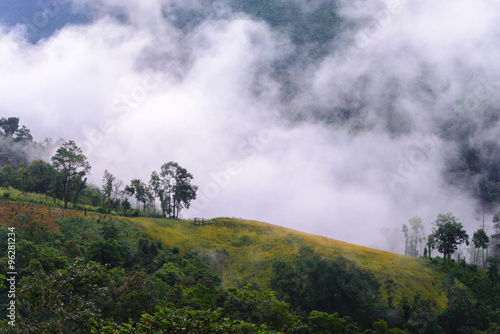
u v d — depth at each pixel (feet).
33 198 410.93
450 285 377.30
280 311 245.45
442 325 334.44
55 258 265.13
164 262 346.13
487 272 408.67
